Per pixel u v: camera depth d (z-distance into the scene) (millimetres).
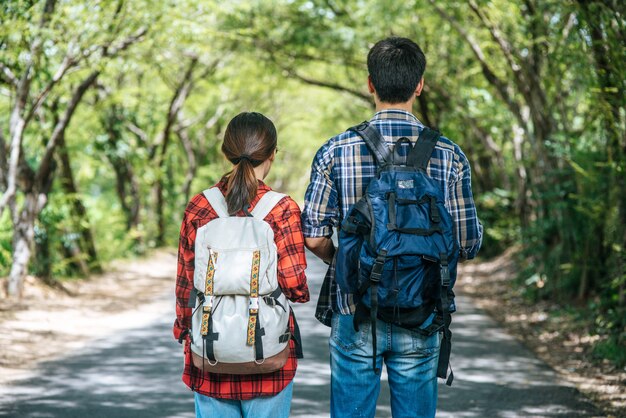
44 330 9062
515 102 12852
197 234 2934
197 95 24812
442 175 3027
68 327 9414
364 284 2881
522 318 10117
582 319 9148
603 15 7270
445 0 12758
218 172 31359
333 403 3160
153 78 21594
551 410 5523
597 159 9422
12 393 5938
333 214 3076
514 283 13031
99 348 7980
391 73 3043
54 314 10375
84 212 15234
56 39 10617
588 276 10391
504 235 17703
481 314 10625
